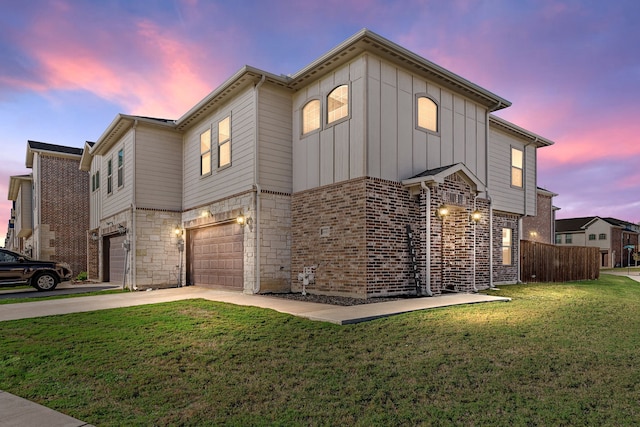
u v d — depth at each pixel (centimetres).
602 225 4641
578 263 1814
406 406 355
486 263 1298
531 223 2255
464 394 381
